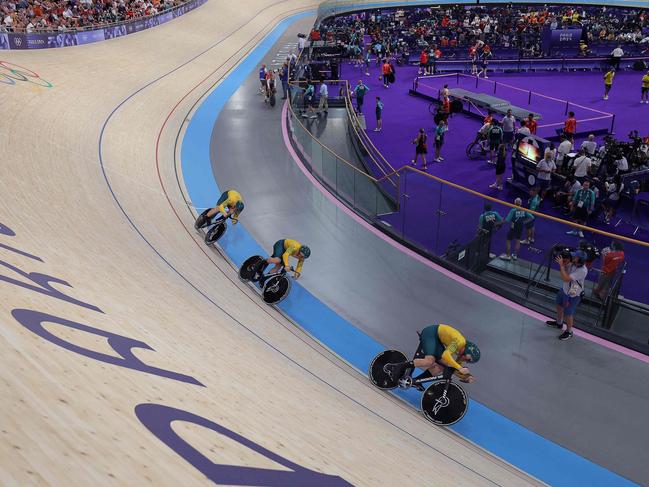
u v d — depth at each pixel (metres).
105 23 26.28
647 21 37.72
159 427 3.53
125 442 3.19
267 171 15.02
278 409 4.91
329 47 29.14
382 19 38.62
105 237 8.73
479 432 6.82
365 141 16.64
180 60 26.17
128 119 16.59
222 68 27.42
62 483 2.58
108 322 5.38
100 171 12.05
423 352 7.01
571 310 8.26
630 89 25.28
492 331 8.73
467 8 40.44
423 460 5.15
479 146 17.31
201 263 9.77
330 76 25.58
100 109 16.27
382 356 7.50
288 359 6.97
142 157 14.43
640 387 7.52
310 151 15.16
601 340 8.45
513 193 14.20
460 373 6.66
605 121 20.31
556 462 6.41
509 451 6.55
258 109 20.80
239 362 5.86
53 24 24.09
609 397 7.37
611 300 8.56
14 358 3.71
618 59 28.42
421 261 10.87
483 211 10.35
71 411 3.30
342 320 9.09
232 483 3.17
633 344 8.28
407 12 40.16
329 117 20.33
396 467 4.62
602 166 13.27
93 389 3.72
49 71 17.80
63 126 13.57
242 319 7.89
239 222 12.16
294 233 11.80
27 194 8.90
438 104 22.02
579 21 35.84
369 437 5.17
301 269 10.20
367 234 11.88
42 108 14.02
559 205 13.19
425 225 11.33
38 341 4.17
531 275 9.56
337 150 17.47
